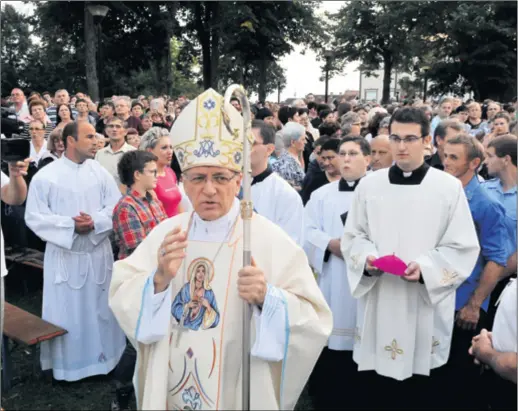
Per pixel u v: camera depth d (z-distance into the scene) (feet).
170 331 6.73
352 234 10.75
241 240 6.89
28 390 13.53
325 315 6.79
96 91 76.13
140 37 101.04
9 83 106.42
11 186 11.22
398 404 11.48
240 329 6.63
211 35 88.94
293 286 6.74
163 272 6.33
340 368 12.14
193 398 6.56
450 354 11.05
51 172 13.35
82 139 13.26
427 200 10.06
